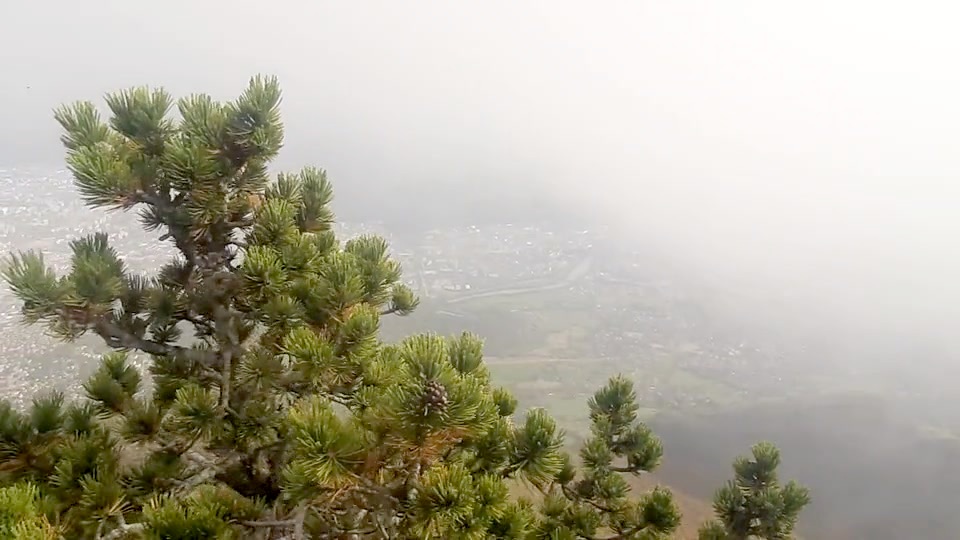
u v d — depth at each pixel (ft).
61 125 15.38
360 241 20.66
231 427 16.94
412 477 12.29
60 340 14.82
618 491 22.54
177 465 16.71
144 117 15.37
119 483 15.30
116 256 15.96
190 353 17.01
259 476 17.87
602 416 25.07
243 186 16.03
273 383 16.26
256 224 16.66
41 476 14.60
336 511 17.40
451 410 10.43
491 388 18.40
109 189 14.21
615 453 24.86
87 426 16.52
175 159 14.47
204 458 17.61
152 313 16.31
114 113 15.48
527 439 14.52
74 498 14.05
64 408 16.87
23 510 8.55
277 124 15.69
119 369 18.65
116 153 15.17
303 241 16.63
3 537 8.20
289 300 16.24
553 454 14.58
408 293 22.56
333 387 17.03
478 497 12.28
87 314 14.37
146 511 13.44
